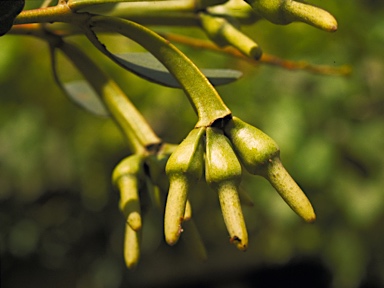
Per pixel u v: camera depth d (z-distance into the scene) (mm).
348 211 524
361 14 483
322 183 507
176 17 202
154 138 189
